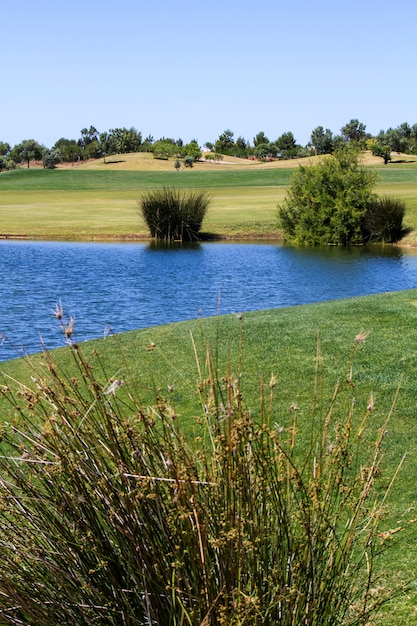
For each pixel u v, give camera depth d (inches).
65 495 99.3
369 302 496.7
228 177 3344.0
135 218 1716.3
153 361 369.1
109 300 773.3
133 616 97.8
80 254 1213.7
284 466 109.8
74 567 100.3
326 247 1419.8
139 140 5816.9
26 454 102.5
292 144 5880.9
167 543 98.6
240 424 96.8
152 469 99.5
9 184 3198.8
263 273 1031.0
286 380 322.7
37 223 1614.2
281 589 96.3
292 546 101.3
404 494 210.7
